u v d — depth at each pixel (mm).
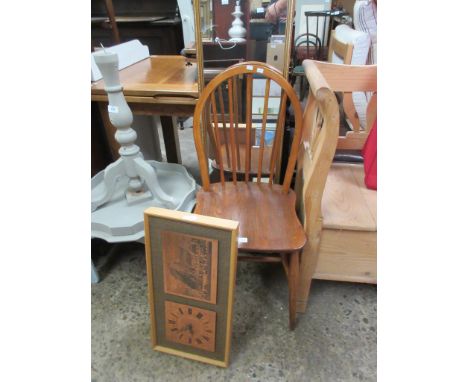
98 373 1013
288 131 1473
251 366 1027
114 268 1396
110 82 1040
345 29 1516
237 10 1149
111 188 1258
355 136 1312
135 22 2379
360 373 1012
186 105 1320
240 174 1594
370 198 1143
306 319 1179
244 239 924
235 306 1223
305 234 970
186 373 1012
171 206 1266
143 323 1166
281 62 1222
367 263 1110
